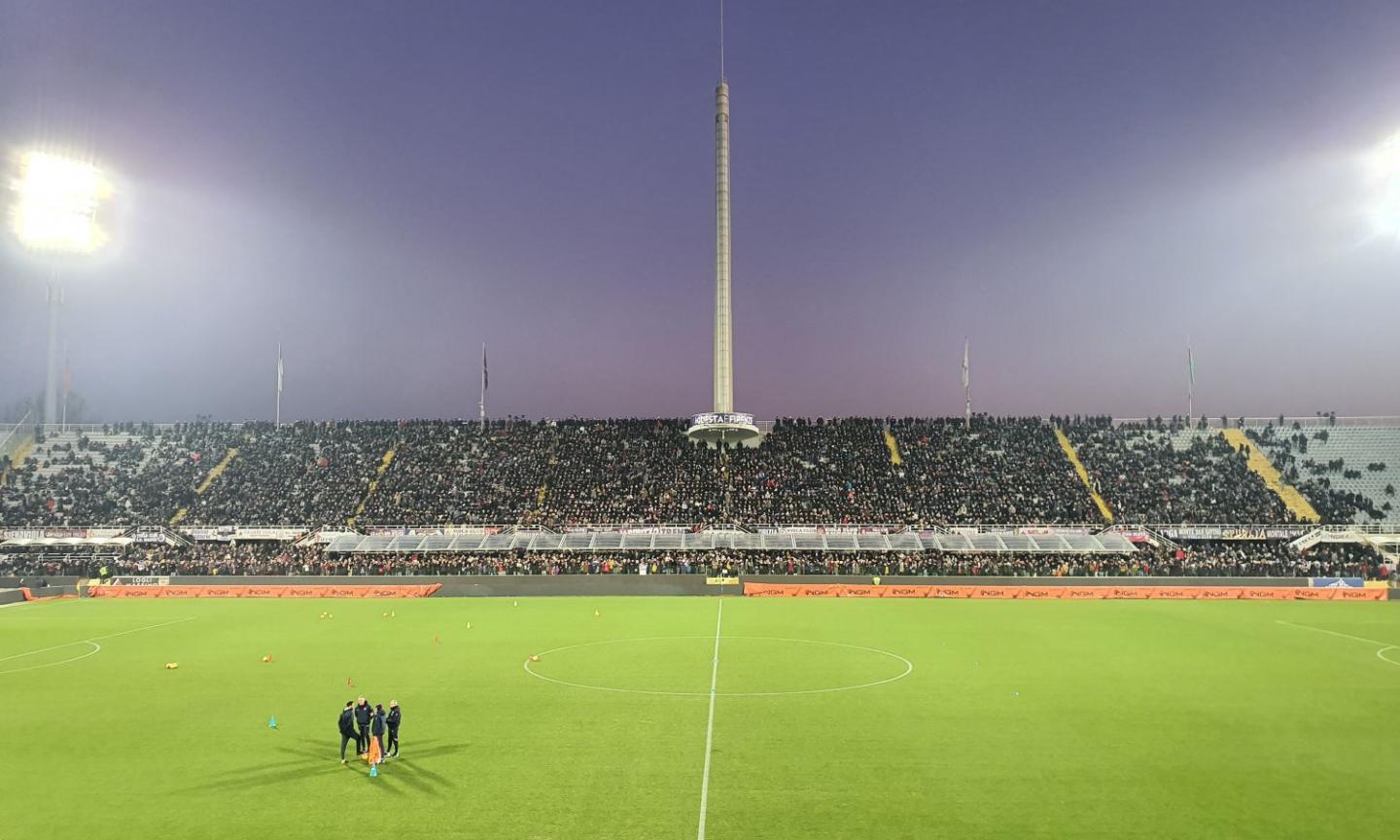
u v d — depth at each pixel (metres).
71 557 95.75
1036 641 54.06
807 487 111.44
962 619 64.75
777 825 23.44
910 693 39.06
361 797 25.70
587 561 93.81
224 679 42.88
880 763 28.73
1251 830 23.06
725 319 126.44
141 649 51.88
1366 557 93.81
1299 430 120.06
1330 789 26.17
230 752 30.31
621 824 23.55
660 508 106.44
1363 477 109.88
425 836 22.84
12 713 36.22
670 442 123.94
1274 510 102.81
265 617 67.44
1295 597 81.06
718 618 65.56
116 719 34.97
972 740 31.48
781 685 40.69
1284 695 38.66
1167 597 81.44
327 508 108.25
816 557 95.56
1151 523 100.94
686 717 34.97
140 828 23.44
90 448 123.38
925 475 113.38
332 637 56.53
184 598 83.31
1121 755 29.56
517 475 115.38
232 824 23.69
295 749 30.80
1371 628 59.97
